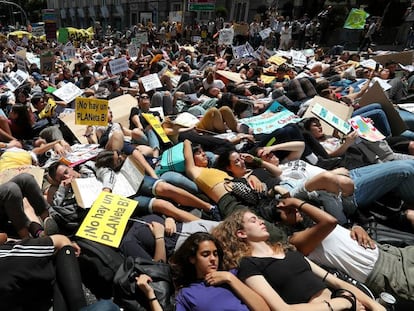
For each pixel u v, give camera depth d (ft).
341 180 11.18
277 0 86.17
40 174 14.24
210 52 52.85
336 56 51.39
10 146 17.07
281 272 8.55
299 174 13.94
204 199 13.83
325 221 9.79
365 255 9.72
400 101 26.78
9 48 58.39
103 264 9.71
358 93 27.43
